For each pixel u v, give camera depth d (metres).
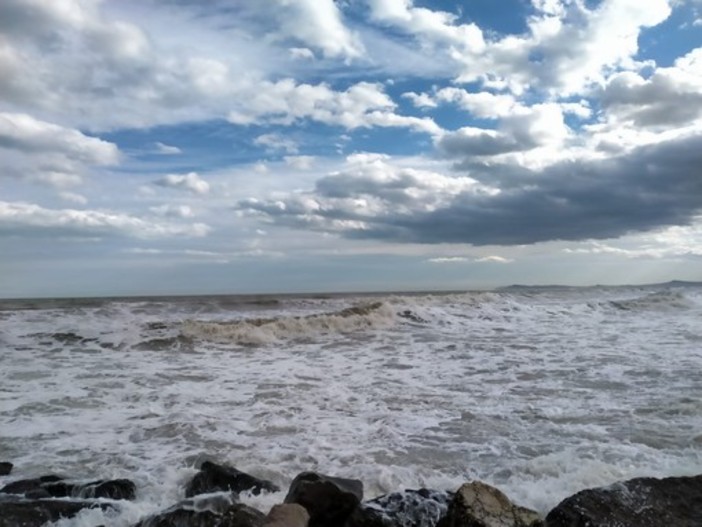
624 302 28.30
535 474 6.44
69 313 21.48
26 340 16.28
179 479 6.40
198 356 14.60
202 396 10.28
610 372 11.90
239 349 15.70
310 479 5.37
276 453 7.28
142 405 9.66
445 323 20.98
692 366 12.35
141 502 5.76
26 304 26.02
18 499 5.49
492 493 4.88
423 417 8.89
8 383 11.26
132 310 23.55
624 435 7.77
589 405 9.38
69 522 5.18
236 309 25.16
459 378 11.70
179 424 8.52
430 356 14.39
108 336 16.81
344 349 15.66
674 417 8.57
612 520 4.91
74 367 12.94
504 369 12.54
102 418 8.90
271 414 9.08
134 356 14.53
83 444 7.70
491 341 16.75
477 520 4.58
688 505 5.28
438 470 6.69
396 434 8.05
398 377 11.87
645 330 18.98
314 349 15.71
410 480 6.35
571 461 6.65
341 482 5.55
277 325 18.48
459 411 9.20
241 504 5.11
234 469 6.21
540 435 7.92
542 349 15.12
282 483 6.37
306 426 8.45
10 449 7.51
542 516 5.21
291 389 10.80
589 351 14.64
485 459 7.04
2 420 8.78
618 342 16.17
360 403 9.76
